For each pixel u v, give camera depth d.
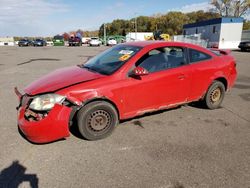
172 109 5.26
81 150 3.53
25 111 3.51
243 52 25.58
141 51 4.17
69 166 3.14
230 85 5.42
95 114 3.73
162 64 4.34
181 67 4.54
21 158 3.31
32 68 11.92
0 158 3.31
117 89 3.81
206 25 38.44
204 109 5.30
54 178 2.90
